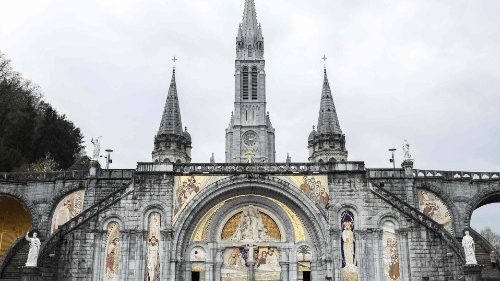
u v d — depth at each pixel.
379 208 32.97
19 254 34.28
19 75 59.88
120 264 31.67
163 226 32.50
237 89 87.19
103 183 38.44
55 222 37.81
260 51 89.94
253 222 34.12
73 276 31.08
